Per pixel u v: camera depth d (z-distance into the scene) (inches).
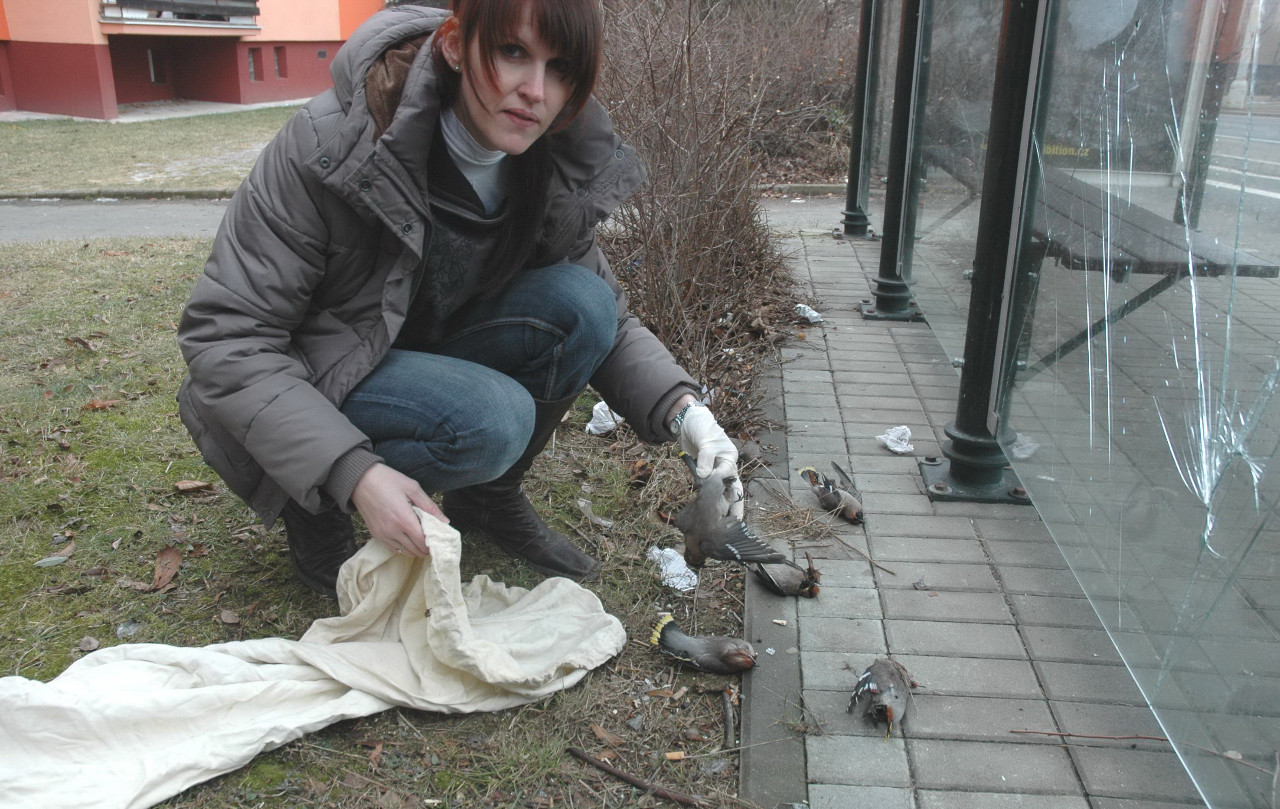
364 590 89.2
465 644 84.4
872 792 80.7
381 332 86.8
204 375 80.1
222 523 117.3
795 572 107.6
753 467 141.2
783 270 241.1
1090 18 106.0
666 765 83.9
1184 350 82.6
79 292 209.9
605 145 92.4
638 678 94.8
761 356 186.7
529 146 83.7
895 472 140.9
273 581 106.0
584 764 83.4
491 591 101.8
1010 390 127.5
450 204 85.4
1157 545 85.4
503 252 91.6
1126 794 80.7
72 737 76.2
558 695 91.2
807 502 130.8
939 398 169.5
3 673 90.0
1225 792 71.6
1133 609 89.0
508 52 73.1
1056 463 112.0
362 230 83.0
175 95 746.2
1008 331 126.3
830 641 100.7
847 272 256.7
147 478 127.0
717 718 90.1
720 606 107.0
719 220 189.2
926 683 94.3
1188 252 82.8
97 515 118.3
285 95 788.0
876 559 117.0
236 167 433.7
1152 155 90.0
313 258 82.2
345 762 81.7
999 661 97.8
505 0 70.1
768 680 94.4
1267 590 66.9
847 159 425.4
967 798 80.2
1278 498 66.2
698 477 88.7
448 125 81.6
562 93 76.6
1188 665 77.9
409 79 76.2
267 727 80.7
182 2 647.8
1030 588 111.0
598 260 104.3
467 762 82.6
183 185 383.2
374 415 87.4
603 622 97.7
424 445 86.8
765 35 384.2
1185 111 84.1
